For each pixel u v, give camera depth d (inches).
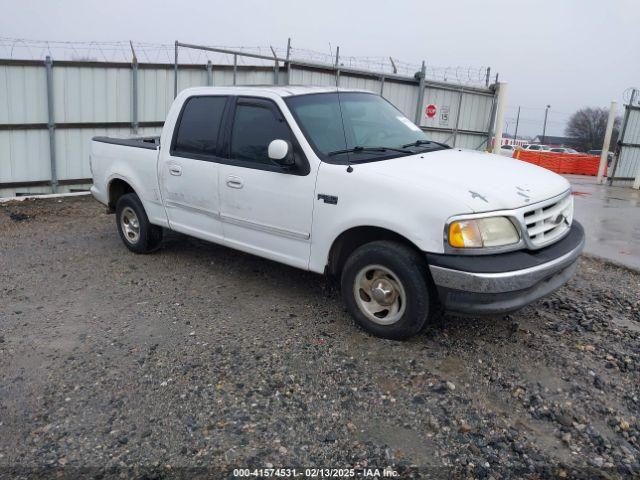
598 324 181.2
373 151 181.5
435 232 147.1
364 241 174.9
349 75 515.5
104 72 411.5
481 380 144.4
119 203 257.4
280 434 123.0
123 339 168.6
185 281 220.2
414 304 155.2
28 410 132.6
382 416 129.3
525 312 189.2
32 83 391.2
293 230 181.0
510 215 147.9
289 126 181.3
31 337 170.6
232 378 145.1
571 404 134.6
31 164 403.2
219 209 204.7
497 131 639.1
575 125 3004.4
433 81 573.0
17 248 272.4
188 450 118.0
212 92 211.0
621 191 635.5
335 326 175.8
